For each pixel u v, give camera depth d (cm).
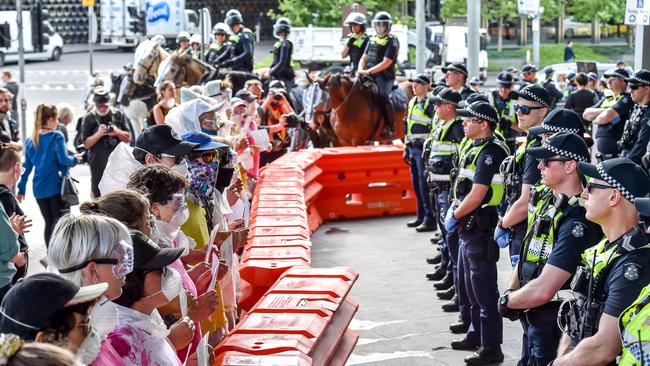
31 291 343
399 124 2062
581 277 519
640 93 1245
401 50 3903
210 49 2258
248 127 1266
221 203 721
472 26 2233
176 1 4812
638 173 512
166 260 469
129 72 2256
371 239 1466
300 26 4894
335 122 1998
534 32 4581
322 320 636
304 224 998
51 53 5438
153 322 468
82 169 2212
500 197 845
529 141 796
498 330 860
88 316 360
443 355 896
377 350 912
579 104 2111
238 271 804
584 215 611
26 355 283
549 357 639
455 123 1120
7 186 825
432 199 1415
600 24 5656
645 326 446
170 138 655
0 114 1302
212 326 652
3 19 5047
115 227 438
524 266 646
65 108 1681
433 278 1191
